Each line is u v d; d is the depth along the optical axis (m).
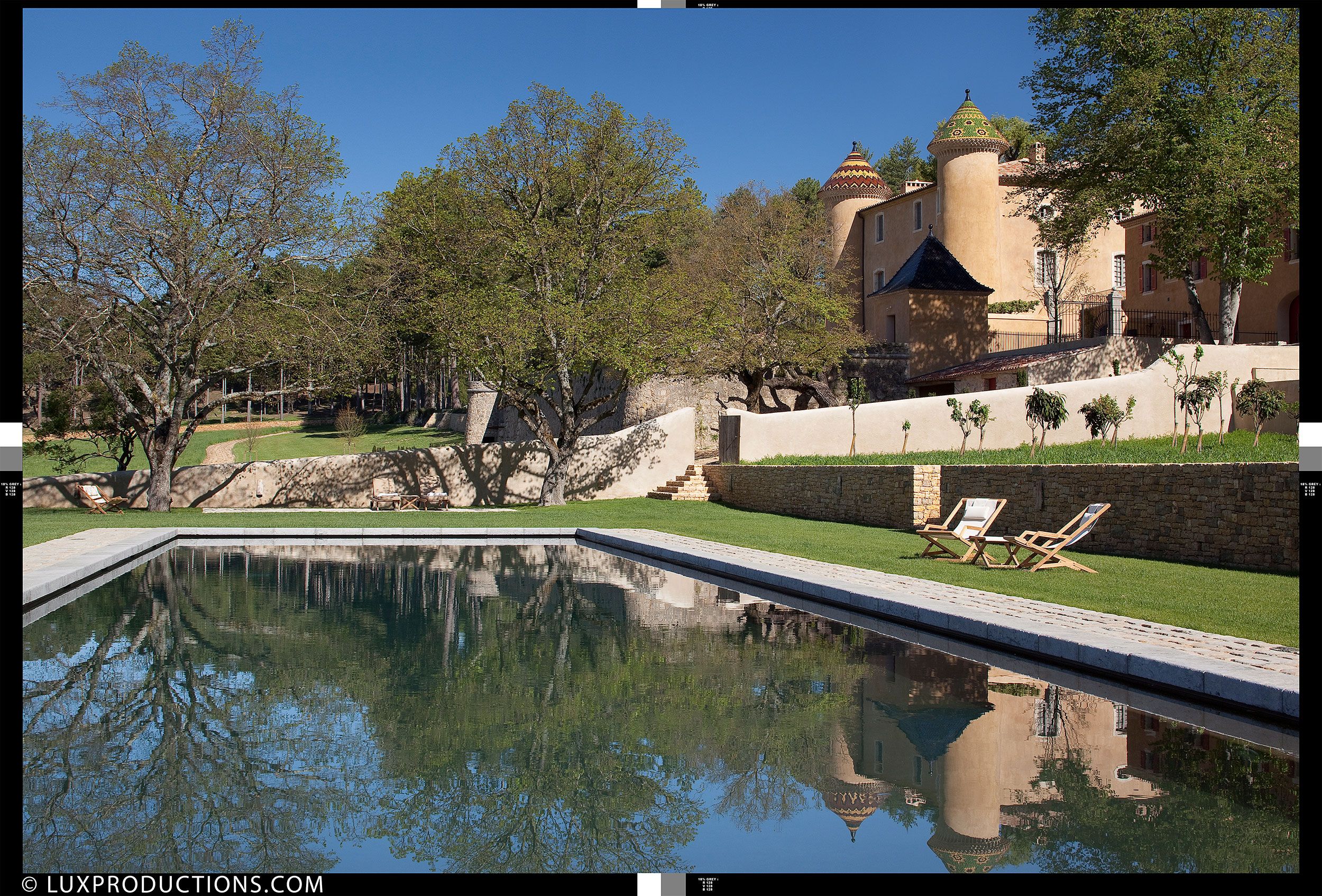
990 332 37.25
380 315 27.69
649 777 5.06
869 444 26.81
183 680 7.19
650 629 9.48
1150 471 13.70
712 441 36.03
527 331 25.25
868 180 47.72
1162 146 26.78
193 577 13.70
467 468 31.45
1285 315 32.59
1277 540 11.52
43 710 6.33
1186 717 6.19
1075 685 7.07
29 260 22.91
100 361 26.19
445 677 7.31
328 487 31.34
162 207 22.98
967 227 40.91
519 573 14.34
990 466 17.06
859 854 4.02
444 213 27.70
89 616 10.23
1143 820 4.38
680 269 32.41
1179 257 28.64
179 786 4.92
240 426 65.75
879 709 6.38
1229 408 24.69
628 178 26.41
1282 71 26.41
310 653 8.23
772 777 5.04
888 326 37.97
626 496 30.41
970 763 5.24
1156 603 9.30
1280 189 26.11
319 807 4.64
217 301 26.14
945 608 9.14
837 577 11.59
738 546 16.22
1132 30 27.66
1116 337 30.89
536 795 4.79
